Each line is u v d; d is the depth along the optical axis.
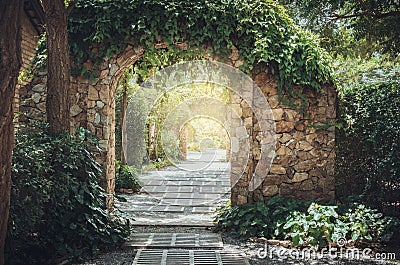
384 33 8.96
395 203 7.02
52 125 6.25
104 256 5.67
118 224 6.41
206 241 6.31
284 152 7.09
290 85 7.04
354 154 7.45
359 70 12.87
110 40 6.84
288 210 6.61
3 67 3.87
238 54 7.01
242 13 6.93
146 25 6.88
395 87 7.46
